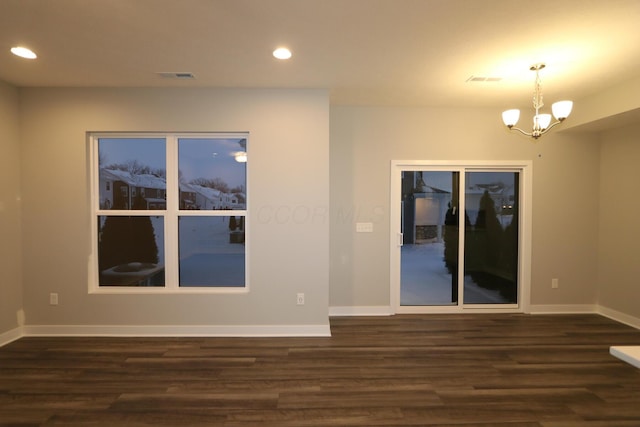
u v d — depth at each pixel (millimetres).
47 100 3441
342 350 3193
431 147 4219
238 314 3541
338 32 2389
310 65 2939
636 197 3865
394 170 4207
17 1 2000
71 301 3496
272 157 3514
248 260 3592
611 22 2223
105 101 3461
